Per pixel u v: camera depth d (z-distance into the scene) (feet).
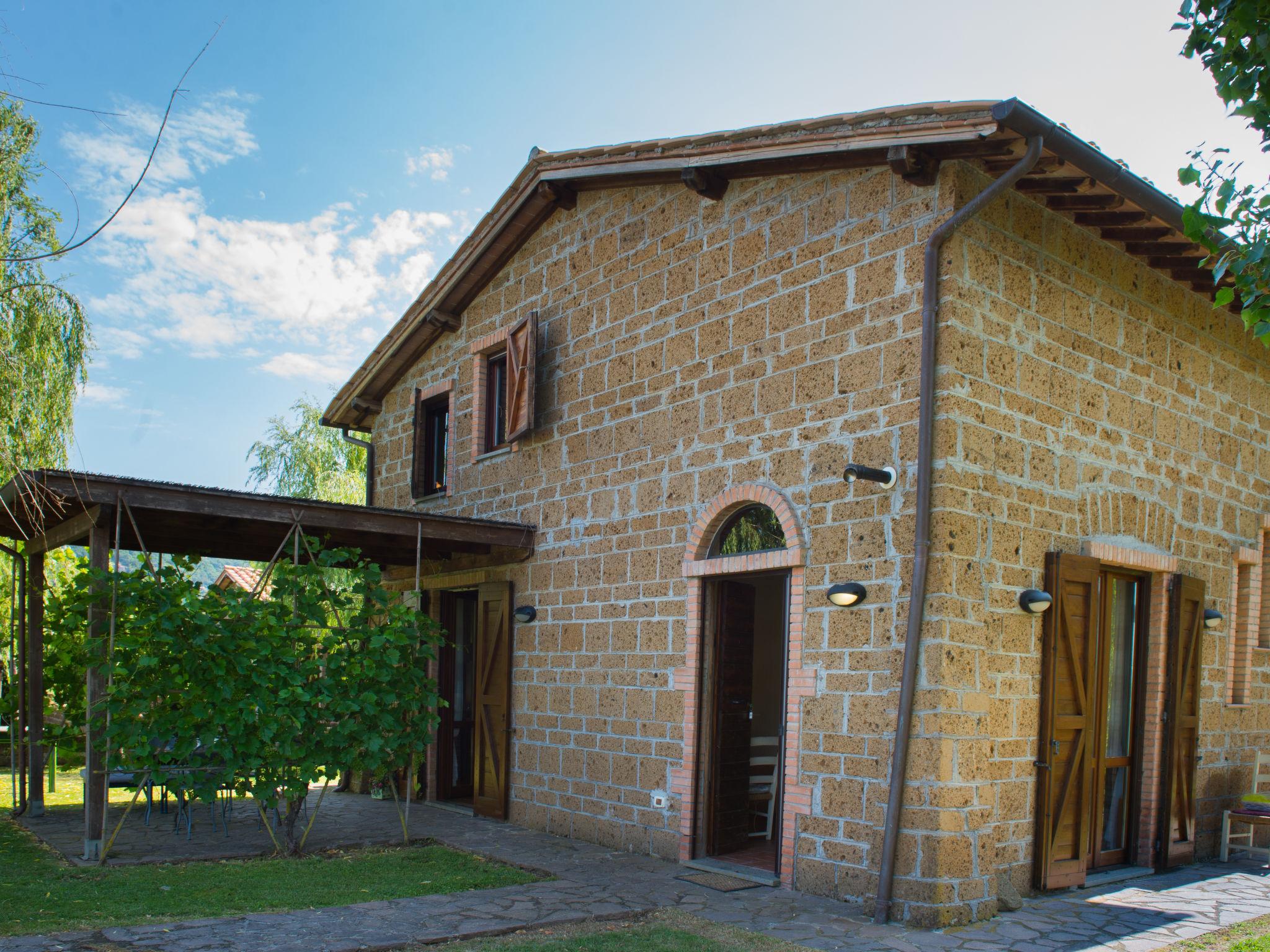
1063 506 22.02
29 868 22.86
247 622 24.54
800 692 21.83
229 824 29.76
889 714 19.74
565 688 29.30
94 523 23.36
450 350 37.68
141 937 16.85
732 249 25.41
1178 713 24.61
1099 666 23.68
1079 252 23.03
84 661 24.34
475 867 23.85
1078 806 21.90
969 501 19.81
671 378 26.86
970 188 20.40
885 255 21.31
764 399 23.86
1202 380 26.91
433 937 17.25
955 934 17.92
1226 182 13.37
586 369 30.19
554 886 21.71
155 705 23.65
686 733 24.86
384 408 42.14
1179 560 25.53
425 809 33.60
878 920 18.70
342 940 16.92
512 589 31.94
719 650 25.29
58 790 37.73
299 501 25.96
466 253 34.53
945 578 19.19
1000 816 20.04
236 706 24.00
